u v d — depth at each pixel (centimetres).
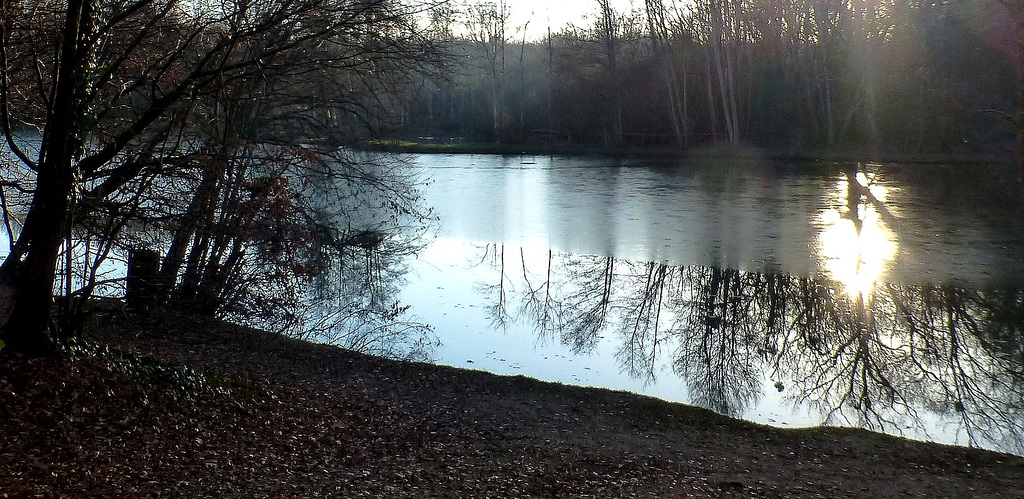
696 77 5941
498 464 804
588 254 2161
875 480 810
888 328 1473
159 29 1016
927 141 4919
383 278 1912
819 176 3953
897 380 1216
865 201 2997
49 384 787
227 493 661
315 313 1577
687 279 1856
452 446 861
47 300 847
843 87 5350
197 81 1088
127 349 1028
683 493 735
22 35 1005
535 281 1883
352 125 1522
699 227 2516
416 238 2394
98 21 846
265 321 1434
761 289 1758
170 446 748
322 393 1026
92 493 623
